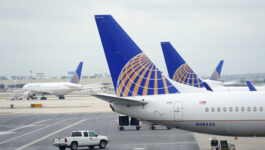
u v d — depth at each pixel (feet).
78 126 490.90
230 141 328.90
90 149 312.29
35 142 359.25
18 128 483.92
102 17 245.04
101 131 433.07
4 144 348.59
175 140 349.00
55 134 416.87
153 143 334.03
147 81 249.14
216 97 242.99
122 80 247.91
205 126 241.35
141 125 482.69
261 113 235.81
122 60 247.70
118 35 245.65
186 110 242.37
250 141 327.06
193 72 415.03
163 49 419.54
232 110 238.48
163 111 244.22
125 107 248.73
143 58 248.52
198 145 317.22
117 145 328.49
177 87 251.19
